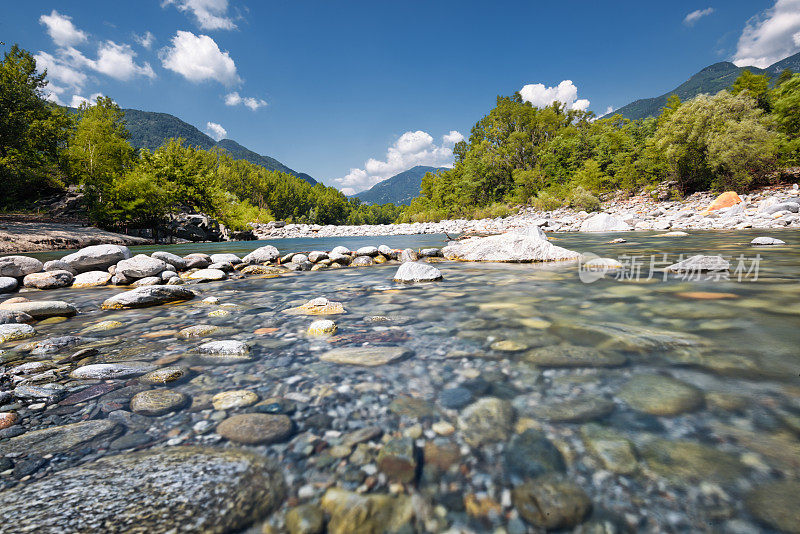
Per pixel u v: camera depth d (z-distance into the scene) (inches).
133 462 57.2
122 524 44.6
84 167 1691.7
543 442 57.1
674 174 1349.7
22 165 1332.4
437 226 1635.1
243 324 147.4
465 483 49.1
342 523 43.3
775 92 1457.9
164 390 83.6
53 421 71.9
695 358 88.8
